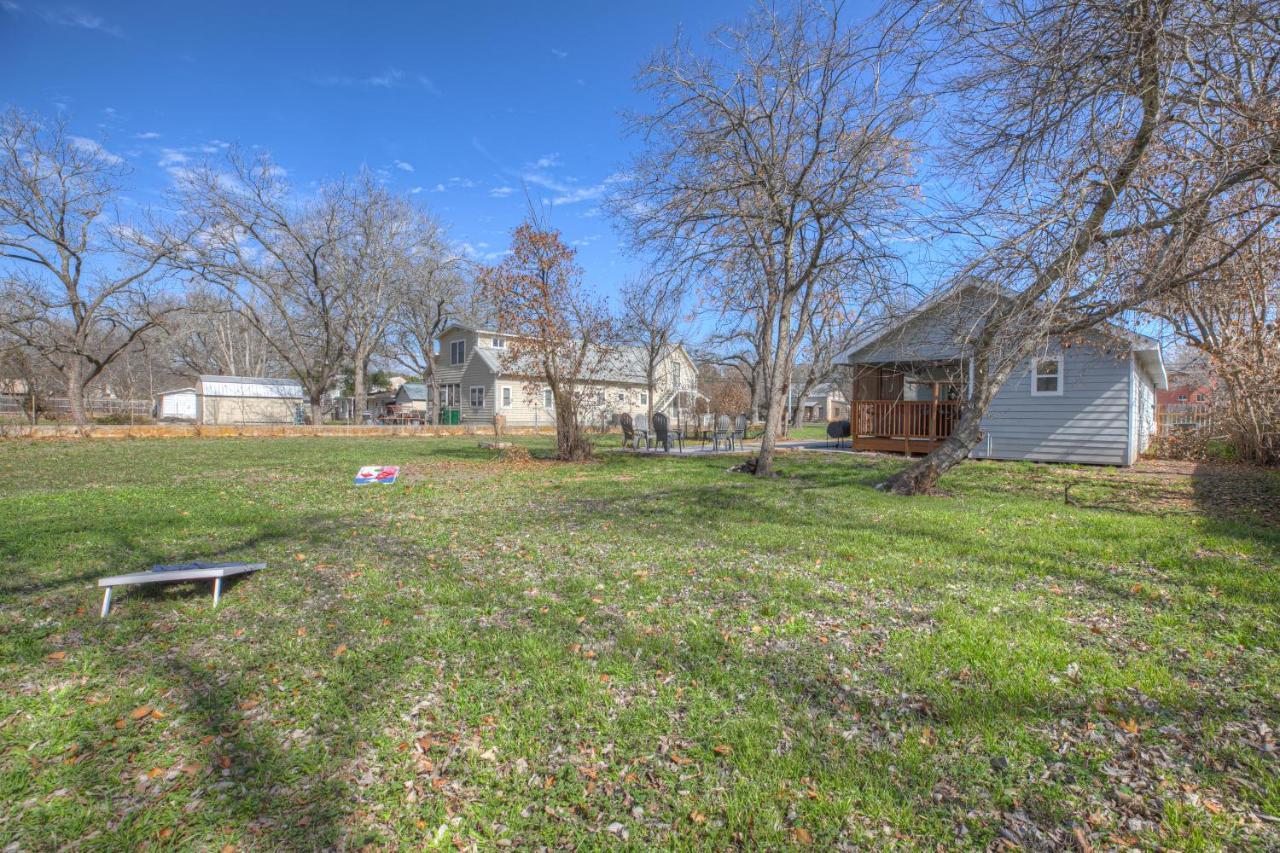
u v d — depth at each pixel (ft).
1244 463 41.68
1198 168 21.48
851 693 9.59
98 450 54.54
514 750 8.34
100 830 6.93
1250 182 22.06
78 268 77.66
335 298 91.56
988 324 25.27
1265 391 33.40
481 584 15.14
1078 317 24.53
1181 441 47.37
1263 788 7.25
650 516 23.31
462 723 9.00
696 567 16.30
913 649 10.96
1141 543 18.03
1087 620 12.27
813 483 32.27
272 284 87.92
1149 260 22.68
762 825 6.89
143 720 9.17
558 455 47.09
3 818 7.11
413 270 97.35
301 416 130.41
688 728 8.75
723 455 50.06
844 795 7.32
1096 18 19.27
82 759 8.21
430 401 125.80
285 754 8.28
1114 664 10.30
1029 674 9.95
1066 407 42.24
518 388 109.09
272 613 13.38
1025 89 21.84
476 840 6.78
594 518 23.08
